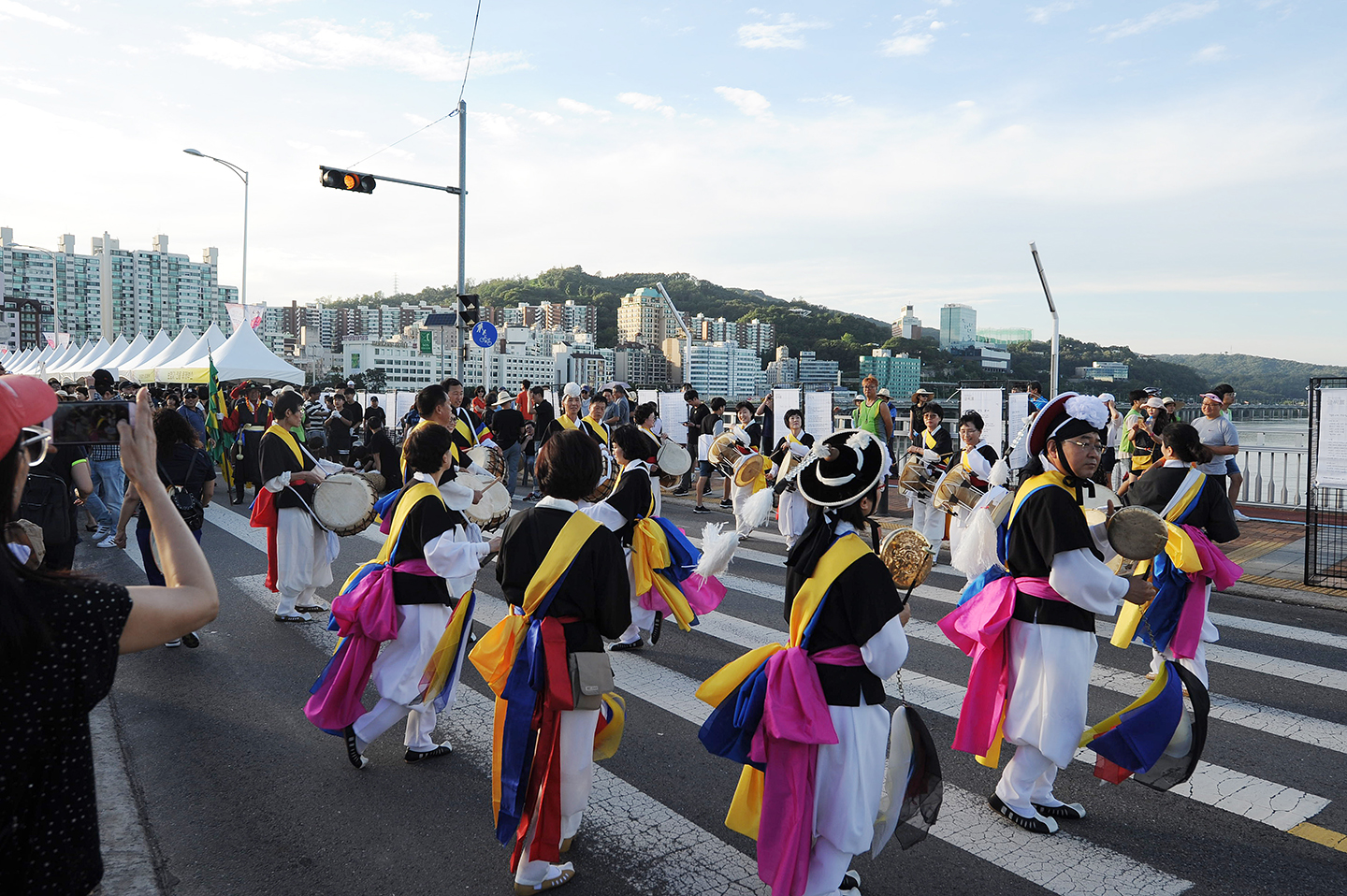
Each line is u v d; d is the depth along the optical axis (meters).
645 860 3.68
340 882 3.50
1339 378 8.55
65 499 5.49
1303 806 4.13
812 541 3.08
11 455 1.45
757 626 7.50
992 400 14.95
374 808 4.16
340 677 4.41
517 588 3.34
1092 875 3.53
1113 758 3.72
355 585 4.51
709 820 4.04
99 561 10.27
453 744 4.96
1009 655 3.96
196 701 5.62
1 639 1.38
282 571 7.47
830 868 2.99
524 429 17.98
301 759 4.74
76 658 1.47
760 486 11.30
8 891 1.45
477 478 5.99
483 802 4.24
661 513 14.37
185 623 1.66
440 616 4.55
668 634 7.21
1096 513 4.73
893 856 3.69
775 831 2.94
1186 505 5.43
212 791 4.33
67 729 1.49
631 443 6.49
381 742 5.02
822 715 2.91
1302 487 14.26
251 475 15.22
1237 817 4.03
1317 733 5.04
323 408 25.30
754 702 3.02
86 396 14.83
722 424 17.97
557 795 3.32
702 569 4.06
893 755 3.14
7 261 175.38
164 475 6.80
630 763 4.67
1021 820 3.94
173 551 1.72
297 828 3.95
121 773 4.50
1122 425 14.70
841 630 2.98
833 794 2.96
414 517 4.40
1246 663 6.37
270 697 5.71
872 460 2.97
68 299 184.62
